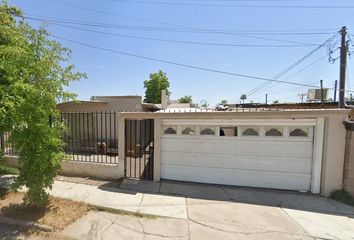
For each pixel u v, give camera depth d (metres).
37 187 4.38
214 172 6.64
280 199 5.69
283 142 6.30
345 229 4.40
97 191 5.82
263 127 6.36
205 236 3.97
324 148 6.02
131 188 6.11
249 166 6.47
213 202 5.41
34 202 4.48
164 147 6.83
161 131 6.77
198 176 6.71
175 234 4.00
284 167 6.32
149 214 4.71
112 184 6.37
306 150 6.21
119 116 6.73
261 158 6.41
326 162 5.94
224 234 4.05
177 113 6.57
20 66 4.09
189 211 4.90
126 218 4.52
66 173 7.07
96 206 4.94
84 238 3.80
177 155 6.79
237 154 6.52
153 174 6.77
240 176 6.52
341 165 5.88
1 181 6.37
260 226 4.38
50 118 4.55
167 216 4.65
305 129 6.23
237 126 6.47
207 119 6.56
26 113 3.99
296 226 4.43
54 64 4.41
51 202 4.98
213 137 6.60
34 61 4.30
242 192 6.07
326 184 5.93
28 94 3.98
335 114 5.85
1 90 3.90
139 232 4.03
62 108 12.59
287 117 6.09
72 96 4.76
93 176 6.91
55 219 4.30
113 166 6.77
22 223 4.13
